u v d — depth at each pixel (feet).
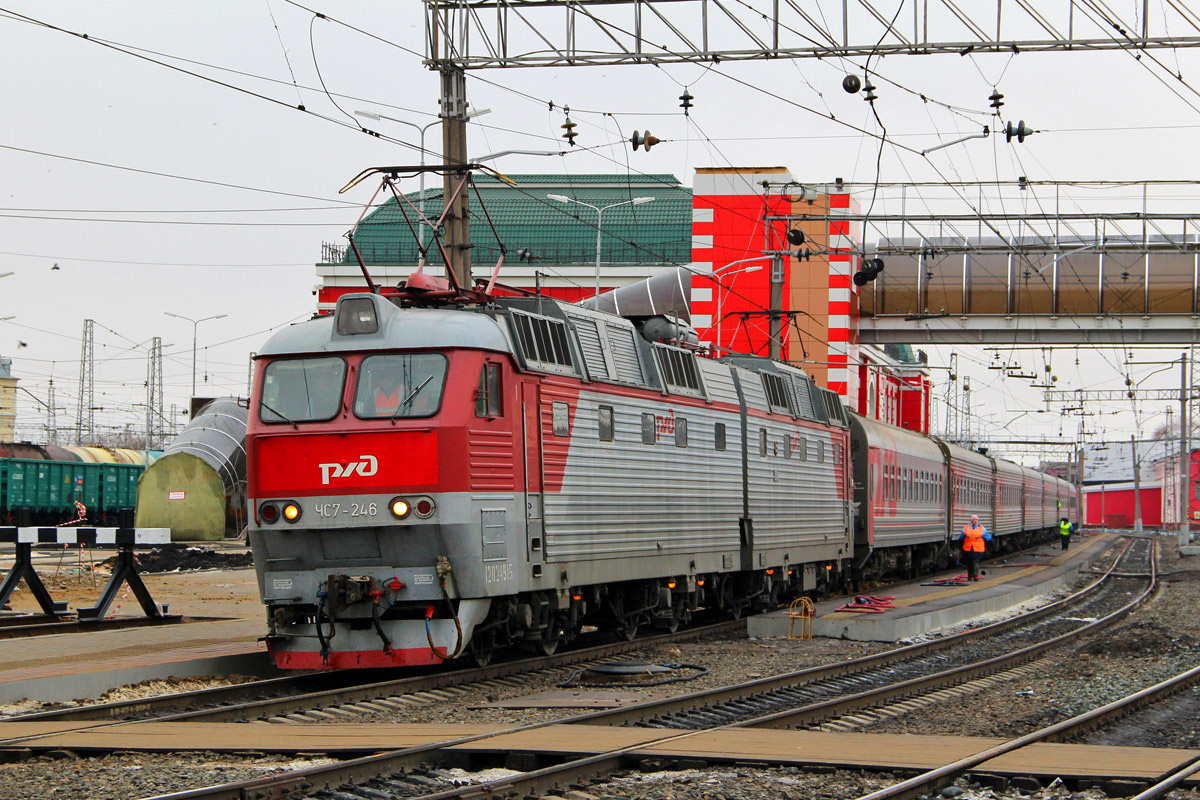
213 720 39.37
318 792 29.04
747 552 76.59
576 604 58.34
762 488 79.15
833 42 65.26
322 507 48.57
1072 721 38.22
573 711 42.37
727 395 75.05
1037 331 132.36
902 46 64.80
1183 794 28.43
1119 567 167.73
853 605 80.59
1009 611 94.02
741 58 66.54
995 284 131.23
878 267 98.27
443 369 48.88
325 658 48.47
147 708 41.39
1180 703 46.83
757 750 33.40
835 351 135.74
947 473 139.23
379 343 49.52
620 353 62.69
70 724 37.68
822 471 91.71
